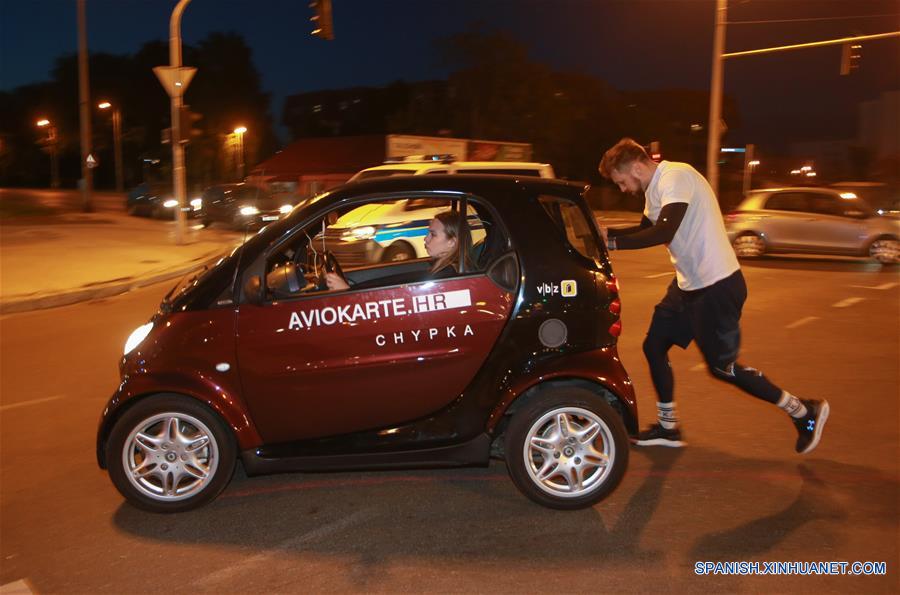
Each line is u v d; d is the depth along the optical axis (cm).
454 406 431
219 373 420
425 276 449
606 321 430
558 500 423
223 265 430
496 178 443
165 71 1756
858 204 1625
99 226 2308
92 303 1145
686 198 445
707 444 526
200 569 372
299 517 426
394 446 432
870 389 652
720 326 464
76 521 427
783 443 526
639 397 637
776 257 1753
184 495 428
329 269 496
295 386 423
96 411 622
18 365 771
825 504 432
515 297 423
